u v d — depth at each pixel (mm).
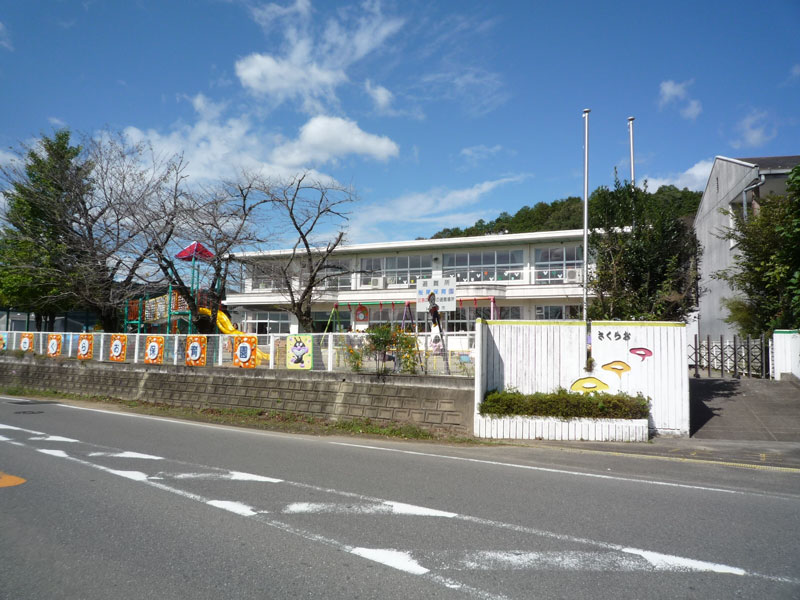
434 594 3764
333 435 11914
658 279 14141
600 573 4133
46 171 23203
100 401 18094
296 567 4215
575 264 28266
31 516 5469
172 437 10672
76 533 4980
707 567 4270
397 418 12391
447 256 30469
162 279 23719
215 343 16328
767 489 6961
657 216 14164
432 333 13117
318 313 32531
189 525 5199
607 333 11711
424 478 7285
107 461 8148
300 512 5621
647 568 4238
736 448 10016
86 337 20531
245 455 8820
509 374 12000
